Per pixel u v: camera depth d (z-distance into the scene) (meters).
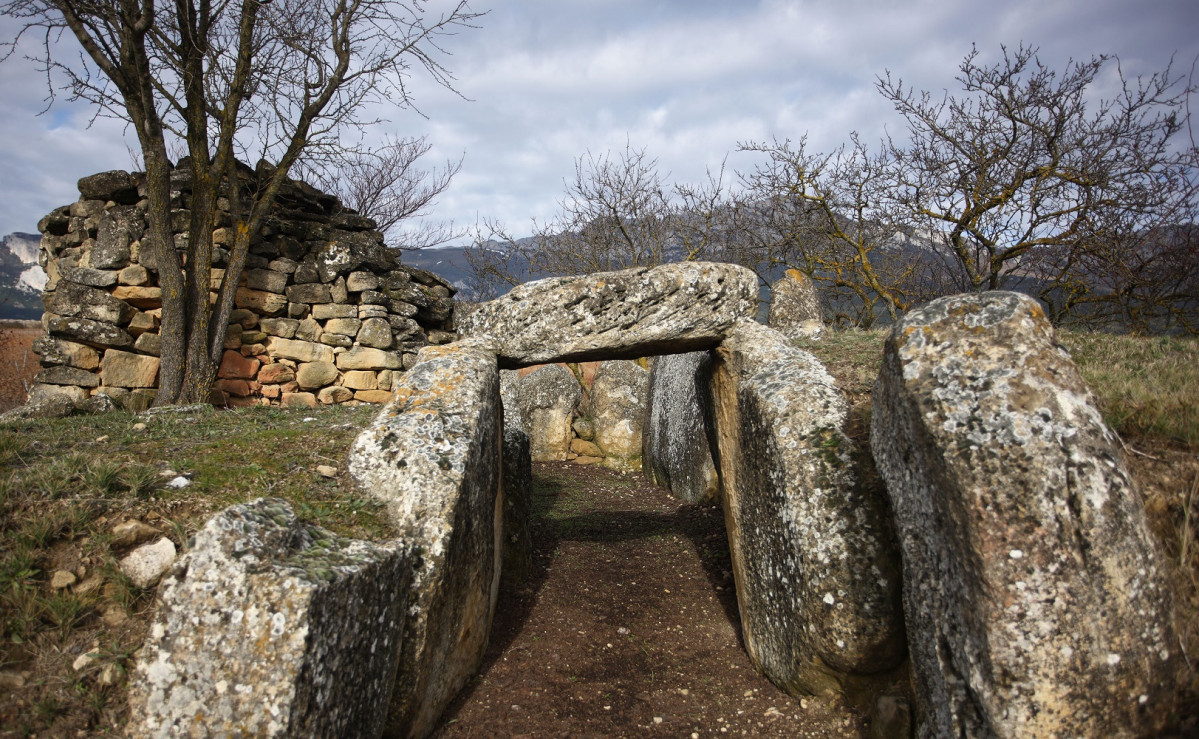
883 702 2.77
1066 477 2.19
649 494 7.69
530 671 3.59
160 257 6.23
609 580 4.93
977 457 2.25
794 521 3.12
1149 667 2.08
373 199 16.81
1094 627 2.07
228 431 4.19
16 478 2.97
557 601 4.54
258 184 7.38
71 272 6.66
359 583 2.38
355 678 2.35
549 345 4.22
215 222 7.14
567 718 3.16
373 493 3.14
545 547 5.62
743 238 13.48
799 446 3.25
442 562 2.91
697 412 6.97
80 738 2.17
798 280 7.83
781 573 3.28
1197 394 3.20
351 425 4.31
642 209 13.65
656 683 3.53
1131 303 8.69
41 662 2.35
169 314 6.31
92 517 2.84
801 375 3.60
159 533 2.83
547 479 8.15
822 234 11.59
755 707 3.25
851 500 3.03
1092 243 8.03
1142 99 8.42
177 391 6.38
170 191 6.63
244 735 1.99
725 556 5.30
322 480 3.33
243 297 7.35
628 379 9.49
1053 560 2.11
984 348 2.47
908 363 2.57
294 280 7.64
